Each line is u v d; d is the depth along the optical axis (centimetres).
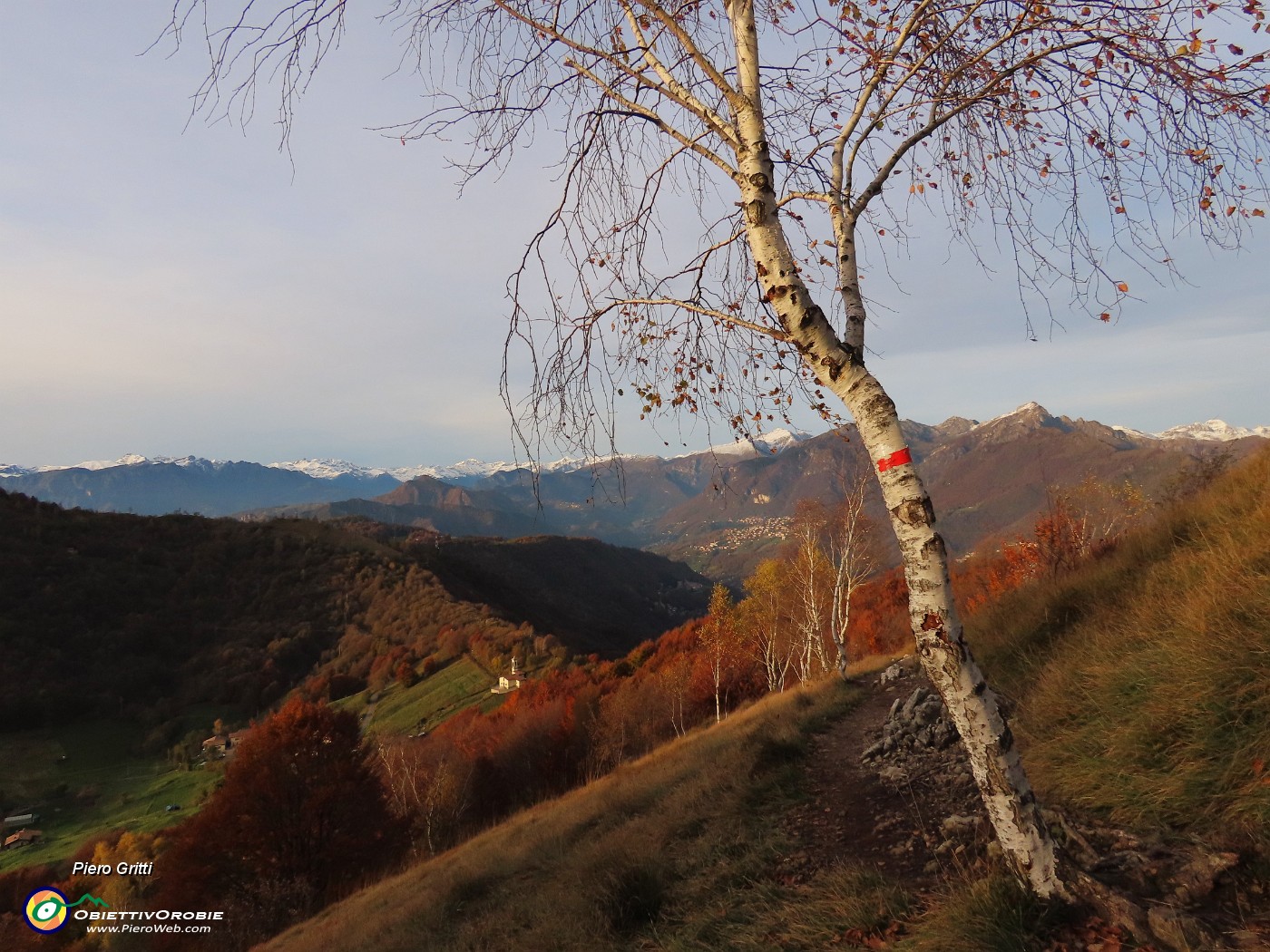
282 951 1221
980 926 273
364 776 2267
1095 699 463
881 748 721
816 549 2311
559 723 3409
